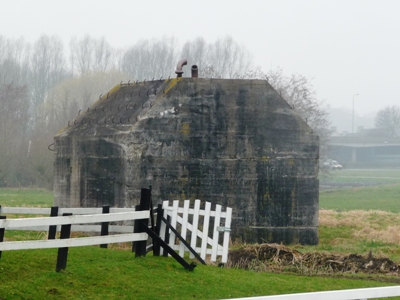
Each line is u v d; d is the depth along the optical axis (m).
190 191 26.47
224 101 26.83
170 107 26.55
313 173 27.19
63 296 13.24
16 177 63.81
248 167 26.78
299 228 26.97
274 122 26.98
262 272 18.19
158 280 15.06
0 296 12.71
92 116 30.20
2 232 14.37
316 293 9.28
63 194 29.69
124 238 15.88
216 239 18.22
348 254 20.88
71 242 14.48
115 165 26.92
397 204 53.41
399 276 19.03
